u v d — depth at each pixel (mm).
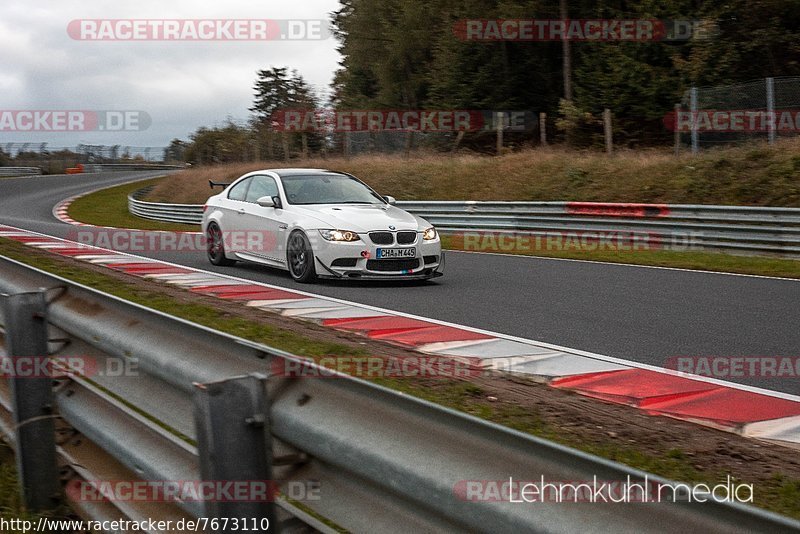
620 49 26375
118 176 51844
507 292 8344
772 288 8617
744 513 1132
